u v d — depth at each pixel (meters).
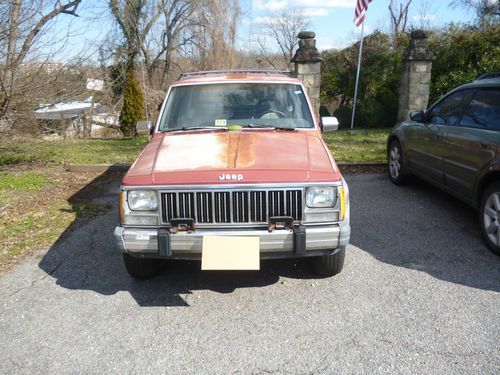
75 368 2.89
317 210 3.40
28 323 3.42
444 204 6.14
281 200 3.38
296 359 2.92
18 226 5.63
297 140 4.17
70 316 3.51
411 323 3.28
